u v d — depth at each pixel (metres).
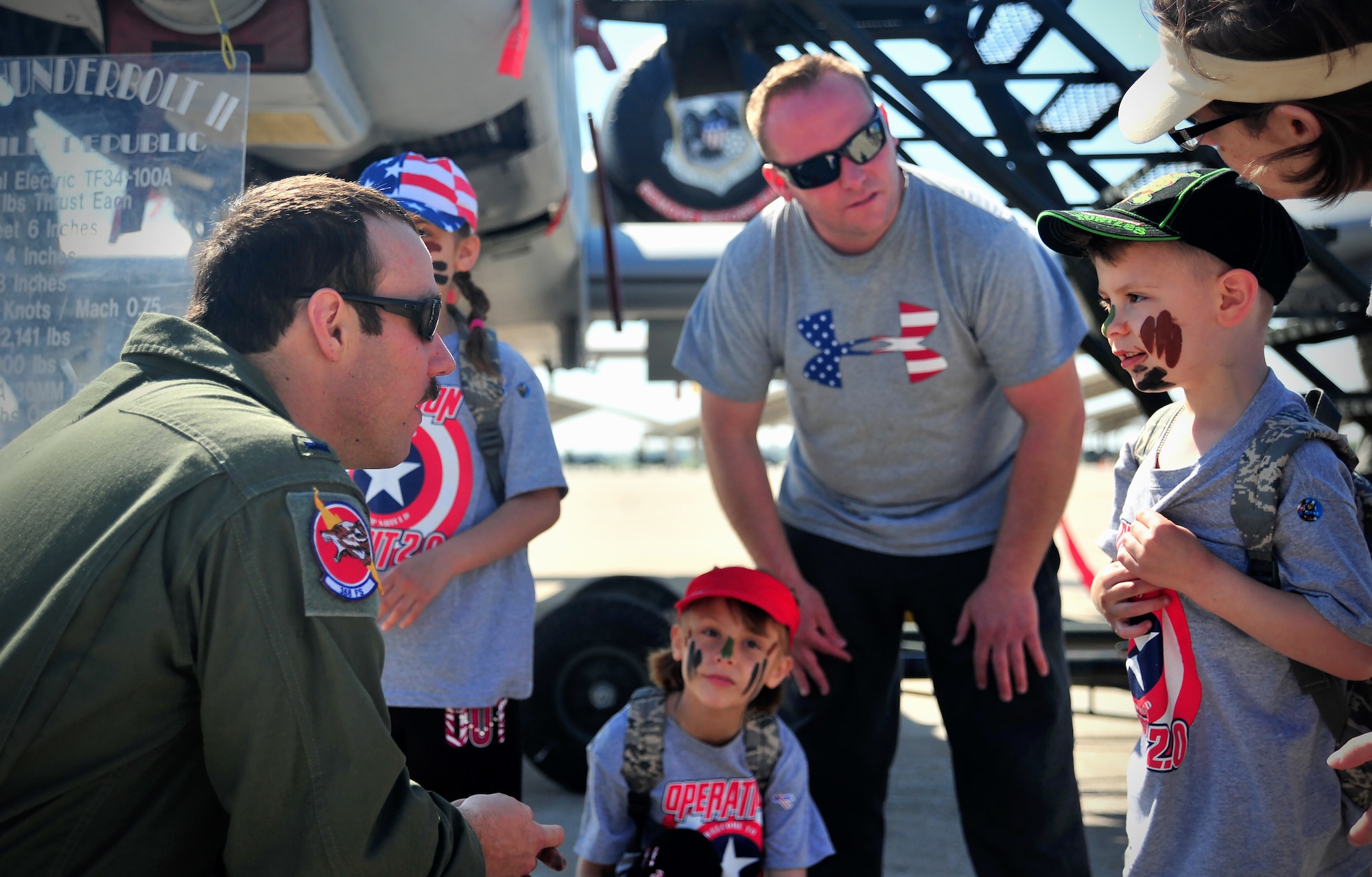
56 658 0.97
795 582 2.19
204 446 1.06
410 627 1.92
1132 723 4.74
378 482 1.95
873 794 2.25
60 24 2.63
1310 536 1.32
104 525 1.02
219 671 1.01
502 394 2.01
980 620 2.04
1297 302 4.23
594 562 13.73
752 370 2.23
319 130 2.95
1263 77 1.17
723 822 1.92
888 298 2.04
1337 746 1.36
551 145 3.68
